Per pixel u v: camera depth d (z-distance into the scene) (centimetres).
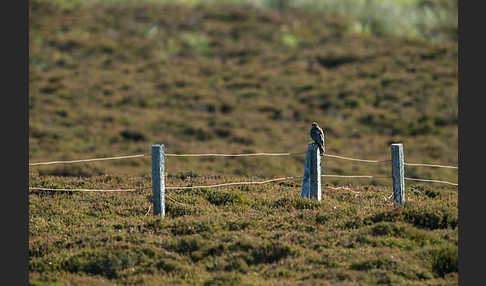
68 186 6181
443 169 9462
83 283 4075
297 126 12306
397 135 11706
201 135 11669
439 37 18338
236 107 13400
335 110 13100
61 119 12000
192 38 18412
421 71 15188
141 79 15262
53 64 15862
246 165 9650
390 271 4125
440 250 4344
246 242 4581
